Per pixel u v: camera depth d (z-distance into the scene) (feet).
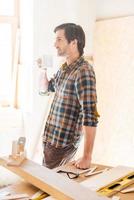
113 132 9.64
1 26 10.80
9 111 10.54
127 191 3.71
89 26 9.21
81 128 5.44
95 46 9.74
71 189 3.48
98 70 9.82
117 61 9.30
